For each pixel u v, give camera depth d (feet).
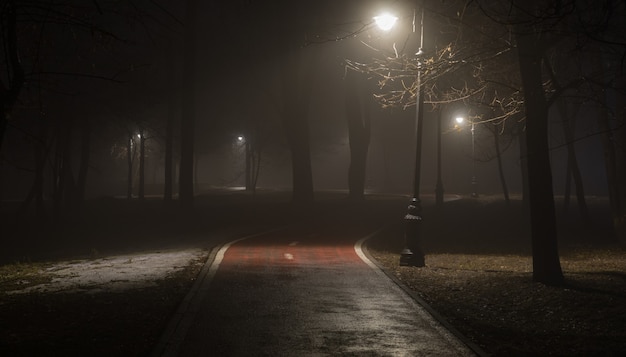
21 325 30.99
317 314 34.60
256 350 26.86
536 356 27.17
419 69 47.37
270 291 41.96
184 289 42.50
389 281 46.83
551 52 56.85
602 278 48.19
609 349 28.53
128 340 28.30
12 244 103.14
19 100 36.99
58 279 48.08
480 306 38.55
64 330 30.07
